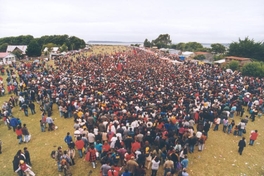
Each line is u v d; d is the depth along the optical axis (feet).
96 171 44.24
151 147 49.80
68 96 74.38
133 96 74.13
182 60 222.07
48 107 71.87
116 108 61.57
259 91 93.09
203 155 51.62
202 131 55.42
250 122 73.26
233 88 93.25
